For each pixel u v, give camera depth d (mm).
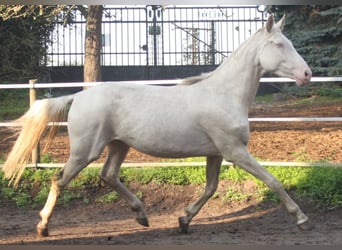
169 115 6488
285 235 6719
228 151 6473
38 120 6781
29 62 18828
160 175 8891
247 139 6523
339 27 16141
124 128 6574
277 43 6488
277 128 12109
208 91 6551
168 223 7629
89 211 8469
